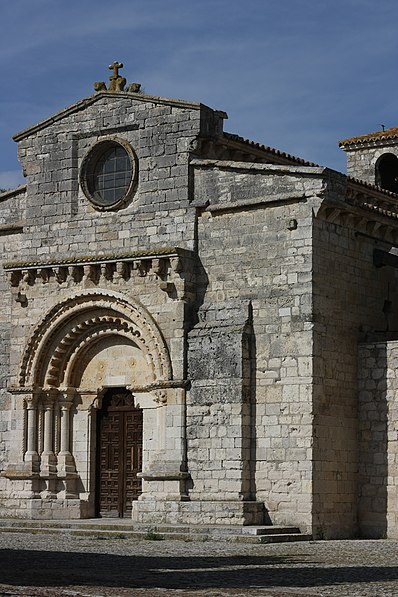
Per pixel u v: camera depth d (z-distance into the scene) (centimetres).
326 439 4031
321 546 3597
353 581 2478
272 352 4078
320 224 4084
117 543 3622
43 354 4569
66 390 4550
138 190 4456
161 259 4291
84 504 4481
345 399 4134
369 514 4119
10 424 4606
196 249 4294
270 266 4119
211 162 4294
